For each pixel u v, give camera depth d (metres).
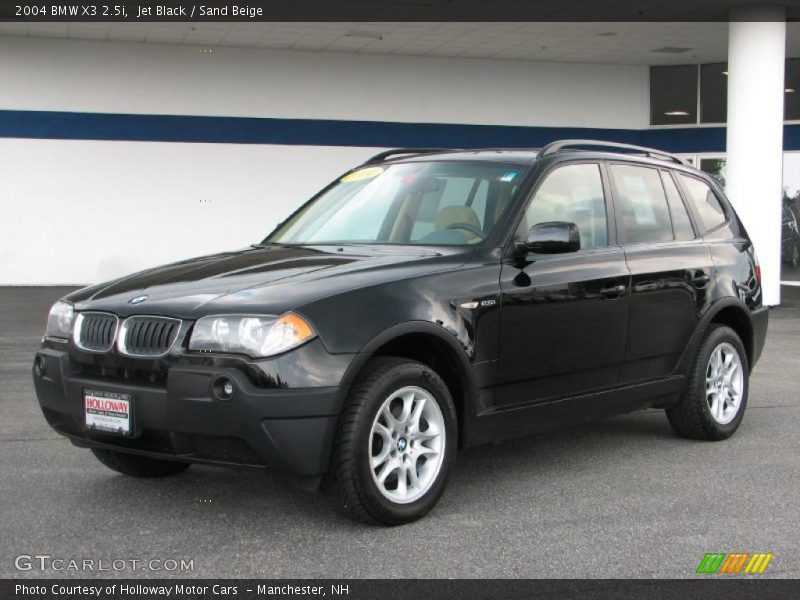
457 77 20.45
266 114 19.44
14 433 5.98
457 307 4.36
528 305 4.68
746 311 6.12
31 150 18.28
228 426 3.79
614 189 5.49
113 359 4.09
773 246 14.66
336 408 3.87
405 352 4.39
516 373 4.66
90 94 18.45
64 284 18.66
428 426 4.27
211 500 4.55
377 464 4.04
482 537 4.04
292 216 5.69
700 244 5.95
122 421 4.02
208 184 19.25
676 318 5.62
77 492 4.68
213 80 19.08
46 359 4.36
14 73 18.03
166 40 18.44
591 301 5.01
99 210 18.72
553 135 21.14
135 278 4.62
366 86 19.94
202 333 3.90
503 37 18.38
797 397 7.40
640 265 5.38
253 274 4.32
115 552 3.83
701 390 5.74
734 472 5.17
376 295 4.11
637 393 5.38
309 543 3.94
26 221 18.38
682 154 21.44
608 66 21.31
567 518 4.32
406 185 5.30
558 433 6.14
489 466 5.28
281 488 4.76
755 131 14.55
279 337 3.82
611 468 5.24
